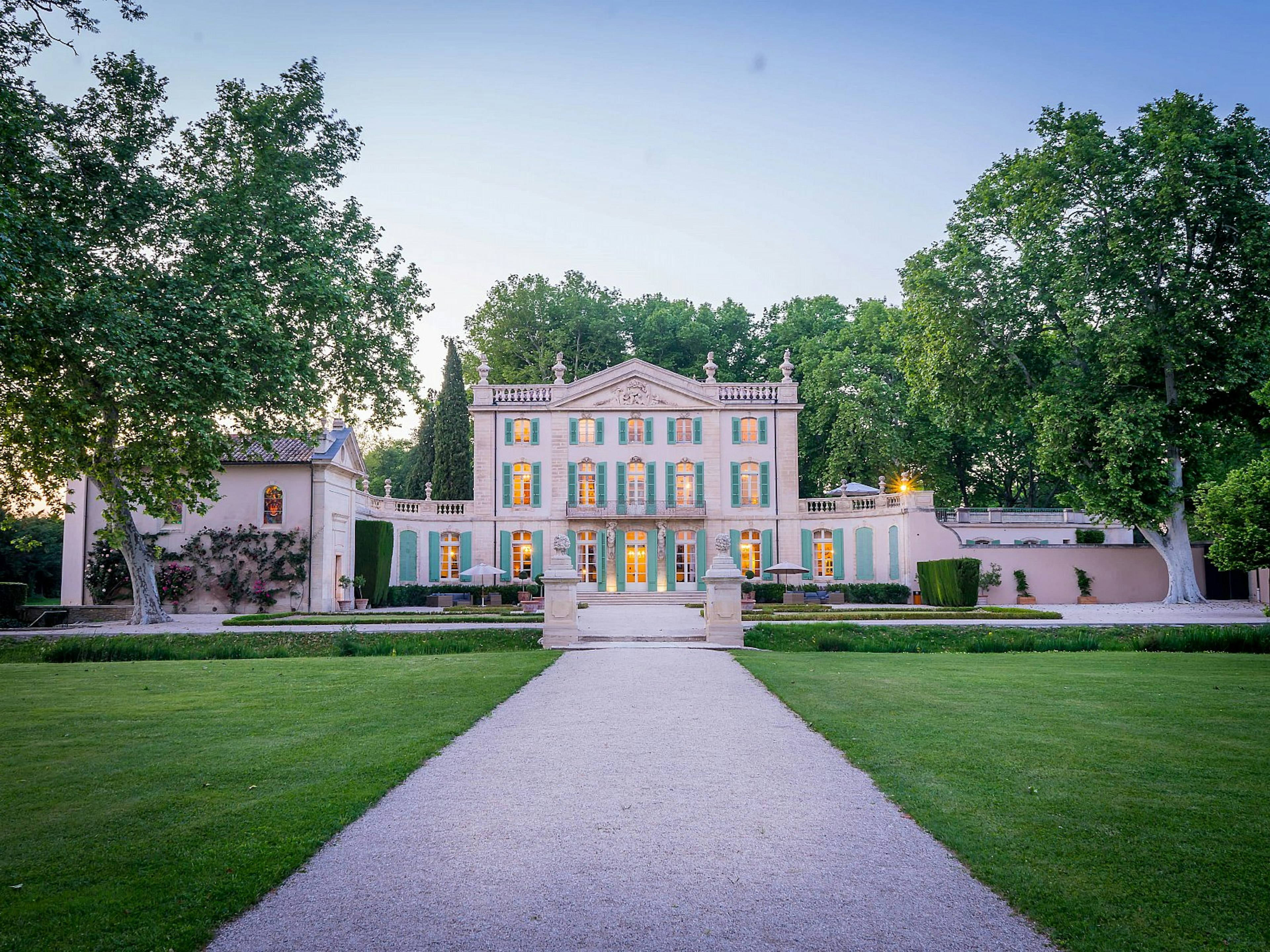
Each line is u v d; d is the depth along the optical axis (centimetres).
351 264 2311
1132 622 2219
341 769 739
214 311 1833
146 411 1778
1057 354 3164
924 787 673
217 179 2169
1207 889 476
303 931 438
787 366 4400
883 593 3684
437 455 5050
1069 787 670
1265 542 1761
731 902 471
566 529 4303
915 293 3284
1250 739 837
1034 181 2925
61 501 2419
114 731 902
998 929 438
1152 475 2770
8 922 441
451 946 420
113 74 1961
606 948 418
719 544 1939
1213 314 2722
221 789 676
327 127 2373
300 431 2397
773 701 1102
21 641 2028
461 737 885
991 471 5288
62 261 1623
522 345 5709
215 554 3180
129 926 438
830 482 4691
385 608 3631
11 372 1633
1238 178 2675
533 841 569
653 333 5750
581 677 1328
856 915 455
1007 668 1445
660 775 733
